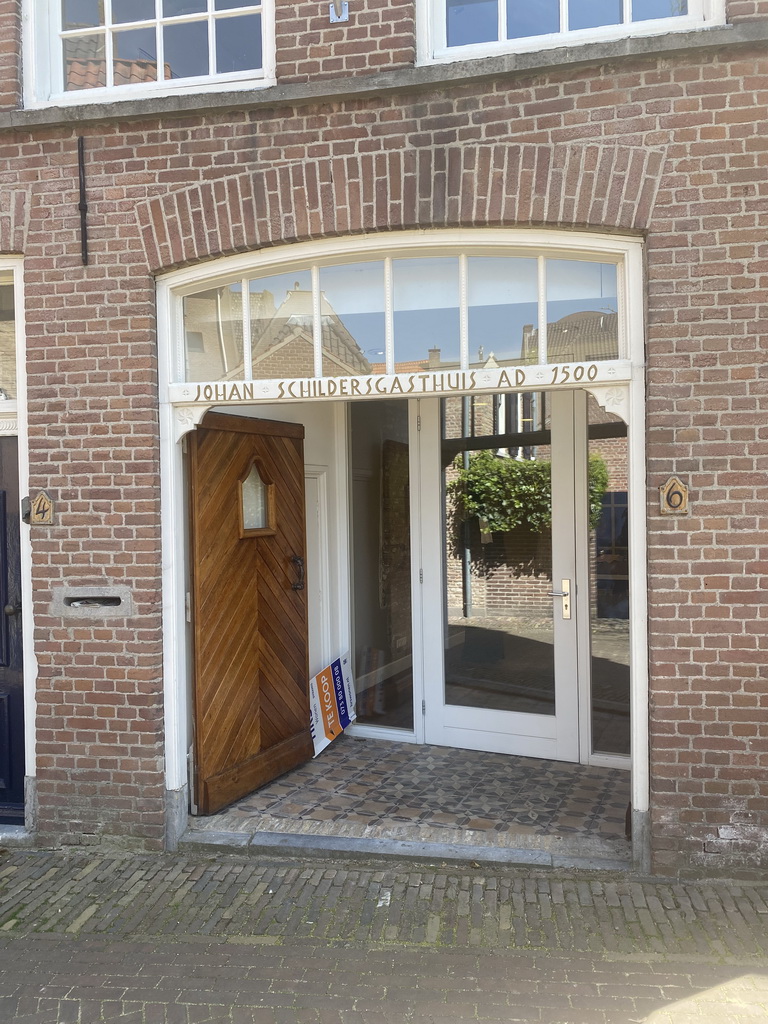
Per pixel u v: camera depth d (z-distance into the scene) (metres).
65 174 4.56
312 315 4.54
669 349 3.96
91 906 3.95
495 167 4.13
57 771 4.64
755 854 3.97
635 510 4.11
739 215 3.90
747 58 3.88
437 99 4.19
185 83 4.70
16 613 4.89
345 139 4.28
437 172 4.20
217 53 4.72
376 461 6.55
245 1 4.68
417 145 4.21
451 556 5.97
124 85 4.77
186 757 4.75
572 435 5.50
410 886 4.05
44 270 4.59
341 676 6.37
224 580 4.98
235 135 4.39
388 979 3.29
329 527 6.43
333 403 6.45
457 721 5.97
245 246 4.42
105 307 4.54
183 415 4.61
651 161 3.97
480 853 4.30
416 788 5.20
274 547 5.47
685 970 3.29
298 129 4.33
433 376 4.31
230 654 5.02
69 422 4.58
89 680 4.60
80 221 4.55
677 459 3.97
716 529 3.95
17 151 4.59
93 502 4.57
